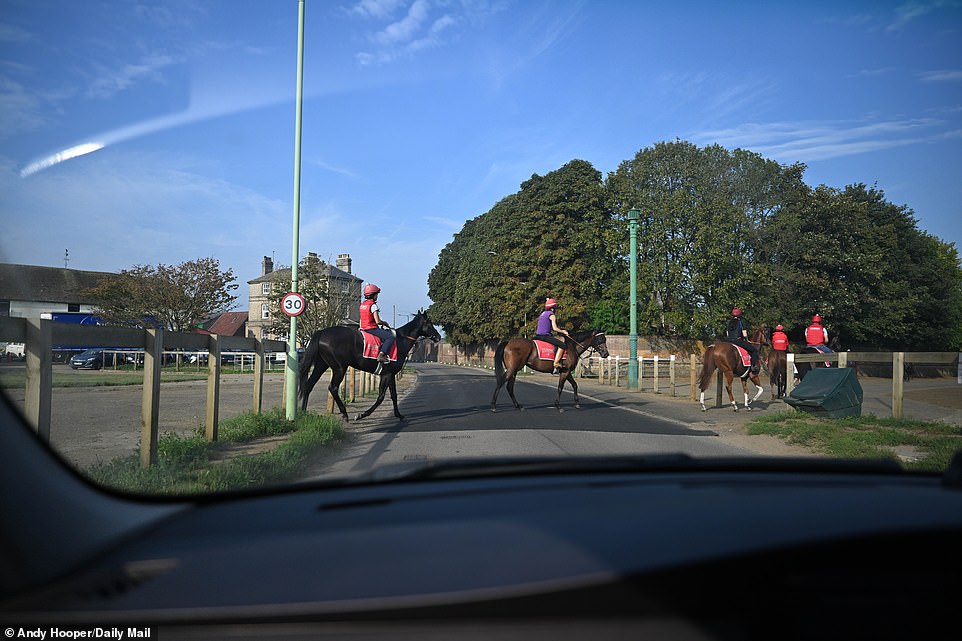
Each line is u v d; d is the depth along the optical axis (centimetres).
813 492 251
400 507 243
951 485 268
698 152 4094
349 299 3844
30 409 523
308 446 861
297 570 174
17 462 234
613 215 4300
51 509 233
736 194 4072
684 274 3825
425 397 2006
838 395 1196
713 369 1530
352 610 148
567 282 4250
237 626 152
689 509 216
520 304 4466
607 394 2178
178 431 1057
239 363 4347
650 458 335
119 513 268
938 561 182
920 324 4172
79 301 4016
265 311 7681
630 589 153
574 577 153
